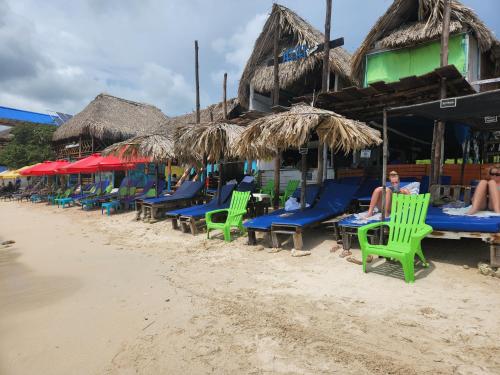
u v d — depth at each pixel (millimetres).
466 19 8266
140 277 5234
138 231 9023
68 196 17984
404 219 4910
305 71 11438
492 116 6230
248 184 9859
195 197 11109
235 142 7184
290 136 5715
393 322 3340
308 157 13984
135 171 16484
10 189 32469
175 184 16875
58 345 3262
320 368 2682
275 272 5062
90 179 24172
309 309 3736
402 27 9461
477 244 5414
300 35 11367
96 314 3936
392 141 12055
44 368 2889
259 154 8742
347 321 3416
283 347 3008
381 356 2791
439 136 6758
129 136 22953
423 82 6320
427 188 7652
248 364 2791
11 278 5559
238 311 3779
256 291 4363
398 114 6387
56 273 5707
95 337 3383
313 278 4691
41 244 8297
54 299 4496
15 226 11594
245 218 9211
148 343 3209
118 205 13219
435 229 4871
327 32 8078
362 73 10305
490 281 4145
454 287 4047
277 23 11898
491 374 2492
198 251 6543
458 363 2643
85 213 13758
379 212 6227
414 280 4320
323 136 6363
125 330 3494
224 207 8789
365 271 4715
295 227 5949
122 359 2965
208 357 2926
